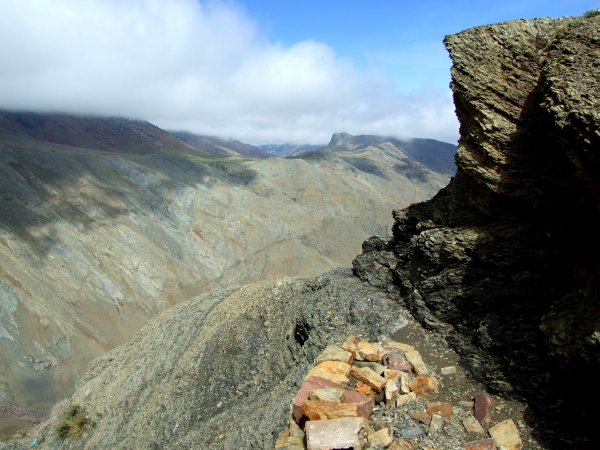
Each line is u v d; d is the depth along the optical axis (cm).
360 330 1255
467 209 1214
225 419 1341
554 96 880
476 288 1056
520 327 934
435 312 1145
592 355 699
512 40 1116
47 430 2320
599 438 704
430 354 1057
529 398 824
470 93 1129
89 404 2234
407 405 870
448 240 1142
